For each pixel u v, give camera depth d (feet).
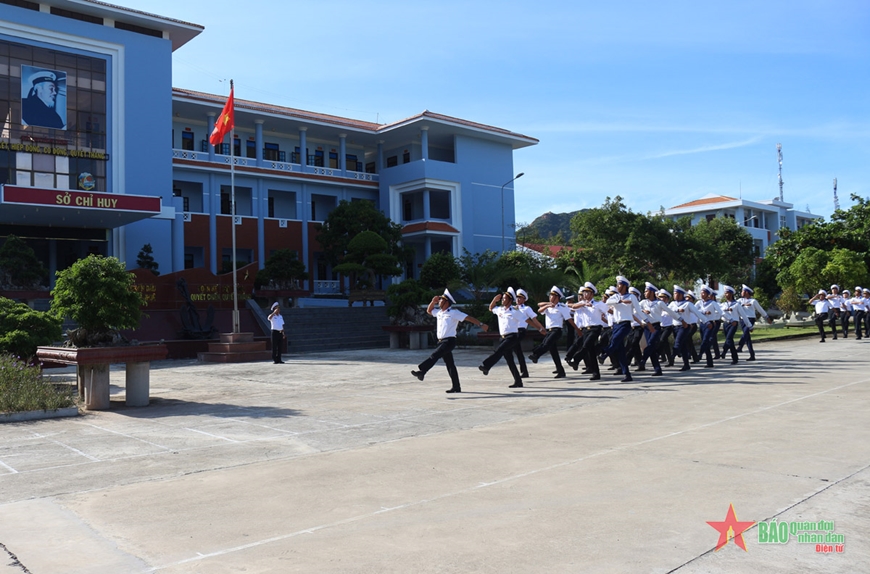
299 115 132.16
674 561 12.33
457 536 13.83
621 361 42.29
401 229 127.03
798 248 117.80
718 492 16.42
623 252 108.06
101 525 14.93
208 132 124.67
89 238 99.91
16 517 15.56
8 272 79.41
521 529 14.15
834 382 37.99
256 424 28.32
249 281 88.12
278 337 63.46
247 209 135.33
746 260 176.14
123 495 17.34
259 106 127.44
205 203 125.29
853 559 12.35
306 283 136.05
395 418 29.22
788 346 70.79
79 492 17.70
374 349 84.07
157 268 102.89
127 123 100.27
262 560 12.73
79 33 96.22
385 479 18.49
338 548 13.29
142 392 35.17
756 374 43.68
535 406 31.99
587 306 43.19
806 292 116.16
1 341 41.14
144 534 14.29
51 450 23.25
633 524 14.30
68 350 33.32
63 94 94.73
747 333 54.24
